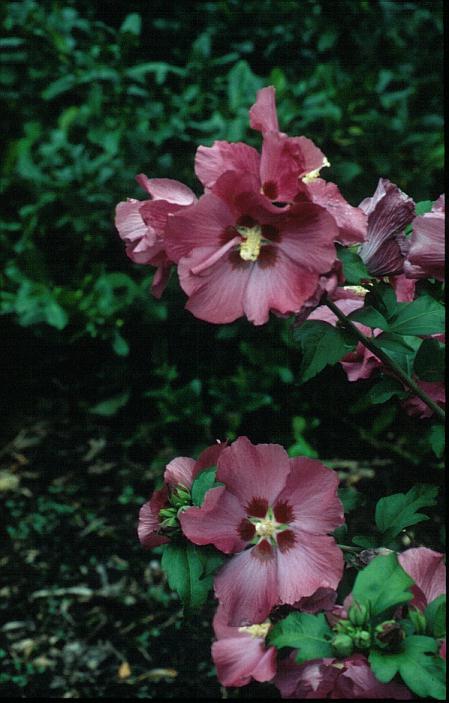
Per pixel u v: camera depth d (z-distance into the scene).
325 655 1.35
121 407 4.82
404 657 1.31
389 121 4.54
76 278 4.54
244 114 4.59
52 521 4.32
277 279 1.38
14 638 3.79
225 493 1.49
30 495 4.46
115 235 4.64
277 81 4.63
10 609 3.91
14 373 4.96
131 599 3.94
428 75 5.05
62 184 4.43
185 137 4.58
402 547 3.88
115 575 4.05
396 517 1.74
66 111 4.61
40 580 4.03
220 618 1.71
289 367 4.54
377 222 1.53
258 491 1.49
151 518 1.58
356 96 4.69
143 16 5.55
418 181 4.54
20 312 4.41
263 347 4.44
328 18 5.12
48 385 4.97
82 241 4.62
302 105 4.66
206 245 1.39
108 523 4.30
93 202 4.50
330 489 1.47
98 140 4.58
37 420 4.88
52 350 4.87
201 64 4.91
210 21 5.37
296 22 5.22
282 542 1.49
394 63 5.13
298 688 1.55
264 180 1.38
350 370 1.78
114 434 4.75
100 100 4.68
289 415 4.61
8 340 4.89
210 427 4.62
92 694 3.55
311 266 1.36
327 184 1.42
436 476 4.31
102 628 3.83
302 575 1.47
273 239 1.38
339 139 4.63
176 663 3.67
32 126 4.62
